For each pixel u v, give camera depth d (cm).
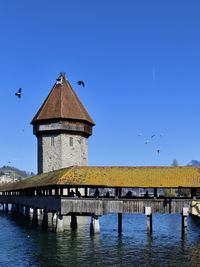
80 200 4675
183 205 4522
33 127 8238
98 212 4628
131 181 4672
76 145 7912
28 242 4241
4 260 3369
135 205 4584
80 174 4862
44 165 7900
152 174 4769
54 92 8106
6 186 9962
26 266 3155
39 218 7075
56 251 3738
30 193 6719
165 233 5034
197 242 4256
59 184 4656
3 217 7862
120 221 4950
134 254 3600
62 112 7819
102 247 3931
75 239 4419
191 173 4719
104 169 4950
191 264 3216
